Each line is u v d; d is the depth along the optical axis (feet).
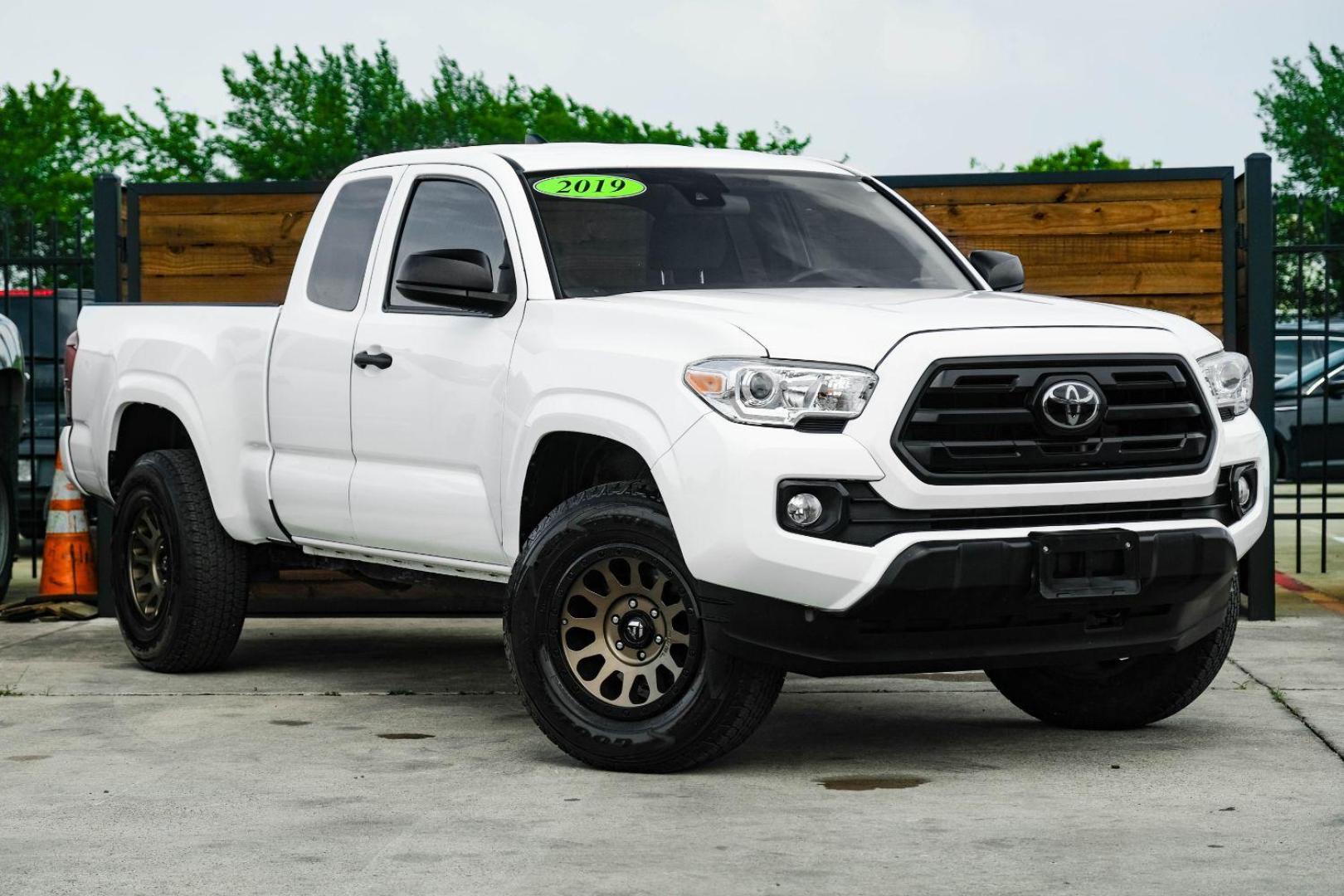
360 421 25.75
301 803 19.99
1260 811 19.29
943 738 23.88
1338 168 216.95
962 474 20.11
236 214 37.76
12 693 28.09
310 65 279.49
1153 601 21.13
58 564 38.68
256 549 30.30
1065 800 19.92
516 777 21.40
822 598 19.85
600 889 16.26
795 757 22.59
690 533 20.16
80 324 32.50
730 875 16.72
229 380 28.66
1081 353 20.67
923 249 25.82
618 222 24.29
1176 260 36.65
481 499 23.71
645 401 20.81
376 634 36.24
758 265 24.36
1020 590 20.26
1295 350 75.10
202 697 27.76
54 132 233.14
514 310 23.49
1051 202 36.91
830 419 19.93
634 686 21.56
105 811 19.67
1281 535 58.08
